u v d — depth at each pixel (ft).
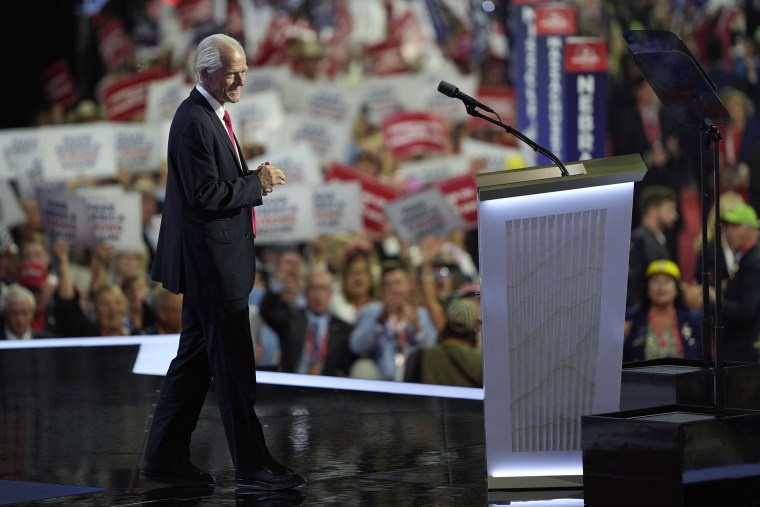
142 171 70.59
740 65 63.46
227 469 40.14
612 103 63.10
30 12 71.97
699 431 30.89
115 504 34.88
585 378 34.88
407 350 62.85
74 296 70.28
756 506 31.71
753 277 57.82
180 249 36.11
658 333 57.88
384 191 65.82
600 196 33.83
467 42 67.00
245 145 67.67
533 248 34.30
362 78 68.23
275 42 68.85
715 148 34.32
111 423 48.49
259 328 64.39
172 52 70.74
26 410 51.47
